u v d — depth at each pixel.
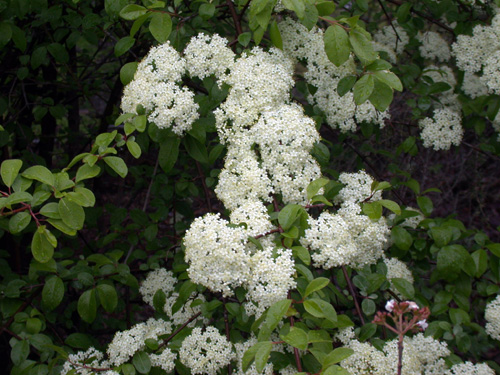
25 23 4.03
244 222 2.30
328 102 3.23
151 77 2.69
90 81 5.09
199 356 2.42
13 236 3.51
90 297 2.77
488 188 6.09
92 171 2.49
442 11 3.78
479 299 3.42
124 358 2.52
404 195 5.11
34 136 4.54
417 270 3.83
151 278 3.23
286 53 3.06
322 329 2.35
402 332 1.87
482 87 3.79
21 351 2.59
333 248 2.34
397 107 5.10
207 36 2.80
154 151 4.74
